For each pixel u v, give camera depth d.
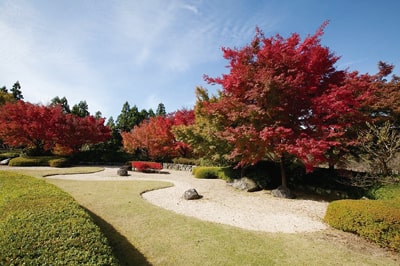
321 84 9.69
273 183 11.52
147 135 25.09
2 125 19.91
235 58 9.90
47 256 2.79
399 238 4.80
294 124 9.59
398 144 7.70
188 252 4.62
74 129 24.05
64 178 13.65
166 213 7.05
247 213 7.57
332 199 9.77
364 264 4.30
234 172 13.40
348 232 5.88
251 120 9.59
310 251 4.78
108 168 21.69
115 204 7.84
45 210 4.18
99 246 3.26
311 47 9.22
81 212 4.35
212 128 11.10
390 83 11.20
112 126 43.53
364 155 10.23
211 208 8.07
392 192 8.12
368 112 10.33
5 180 6.95
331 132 8.36
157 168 19.52
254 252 4.68
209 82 10.32
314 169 11.48
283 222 6.69
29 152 23.11
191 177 16.59
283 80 8.88
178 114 21.95
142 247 4.81
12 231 3.25
